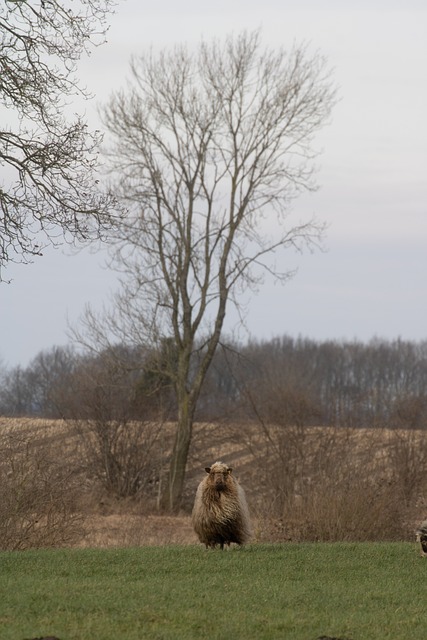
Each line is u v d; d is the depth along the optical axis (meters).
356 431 76.50
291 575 33.12
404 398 81.25
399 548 39.91
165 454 94.12
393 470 67.50
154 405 93.75
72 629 24.41
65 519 50.38
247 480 82.06
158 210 88.75
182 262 89.88
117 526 66.56
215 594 29.17
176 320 90.38
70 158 42.84
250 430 85.81
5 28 42.41
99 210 43.88
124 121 86.25
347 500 54.09
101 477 89.50
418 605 28.39
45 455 53.97
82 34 43.06
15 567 34.44
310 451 73.69
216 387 108.19
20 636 23.50
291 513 54.75
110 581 31.36
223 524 38.06
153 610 26.77
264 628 25.08
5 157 42.97
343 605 28.23
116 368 91.31
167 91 87.56
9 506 48.22
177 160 88.81
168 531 68.69
